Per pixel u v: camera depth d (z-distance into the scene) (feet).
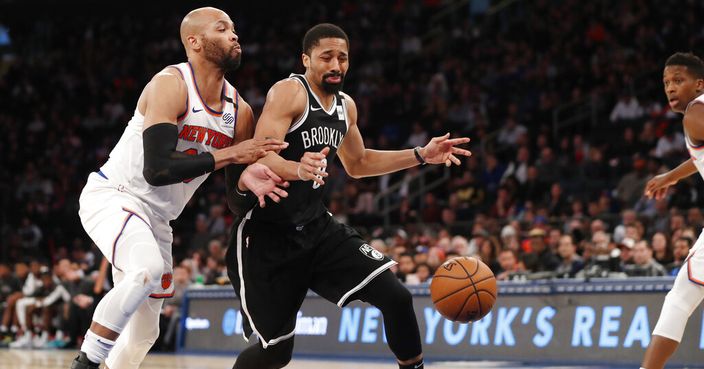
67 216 52.65
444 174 45.47
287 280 13.26
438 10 63.98
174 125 12.19
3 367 26.08
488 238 31.14
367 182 47.29
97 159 57.98
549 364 24.14
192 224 48.01
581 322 23.99
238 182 12.85
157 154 11.85
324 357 28.30
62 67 69.15
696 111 12.78
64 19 72.59
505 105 49.78
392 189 44.47
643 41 47.65
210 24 12.61
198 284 35.01
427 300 26.94
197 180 13.39
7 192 57.36
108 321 12.14
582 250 30.55
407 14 63.72
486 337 25.63
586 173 39.34
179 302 35.01
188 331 32.63
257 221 13.30
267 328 13.30
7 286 42.60
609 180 38.50
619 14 52.08
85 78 67.56
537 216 33.76
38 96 66.13
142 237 12.38
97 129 61.67
